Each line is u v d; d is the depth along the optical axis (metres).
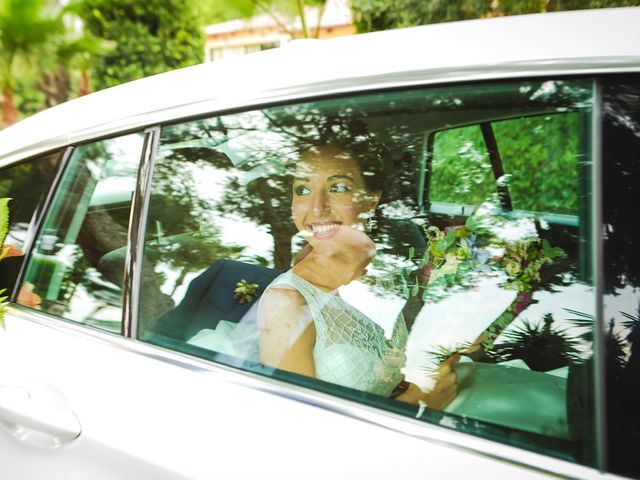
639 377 0.91
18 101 9.72
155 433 1.14
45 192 1.44
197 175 1.31
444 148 1.20
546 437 0.95
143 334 1.26
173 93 1.31
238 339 1.24
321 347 1.22
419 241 1.26
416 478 0.96
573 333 1.00
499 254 1.15
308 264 1.29
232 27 12.50
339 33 9.90
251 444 1.07
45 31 9.02
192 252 1.32
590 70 1.01
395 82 1.13
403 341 1.20
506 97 1.07
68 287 1.38
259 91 1.23
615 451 0.89
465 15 7.49
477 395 1.05
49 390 1.27
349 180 1.26
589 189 0.99
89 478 1.19
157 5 10.46
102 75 10.29
